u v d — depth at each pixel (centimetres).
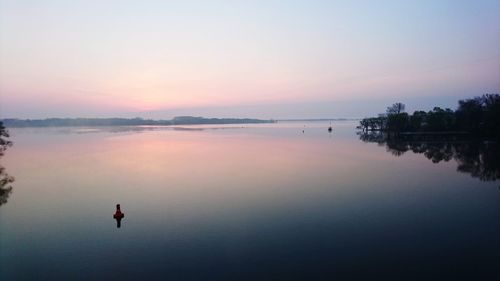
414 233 2966
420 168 6228
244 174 5775
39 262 2548
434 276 2256
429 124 15175
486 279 2209
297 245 2755
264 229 3117
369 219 3353
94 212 3681
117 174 5850
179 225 3256
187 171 6109
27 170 6297
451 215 3438
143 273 2358
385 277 2255
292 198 4144
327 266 2402
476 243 2747
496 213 3481
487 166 6312
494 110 10856
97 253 2683
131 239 2936
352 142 12081
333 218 3384
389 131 16362
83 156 8331
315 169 6225
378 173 5766
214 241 2862
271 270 2364
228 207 3797
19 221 3425
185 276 2311
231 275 2305
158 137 15900
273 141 13012
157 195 4347
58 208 3844
